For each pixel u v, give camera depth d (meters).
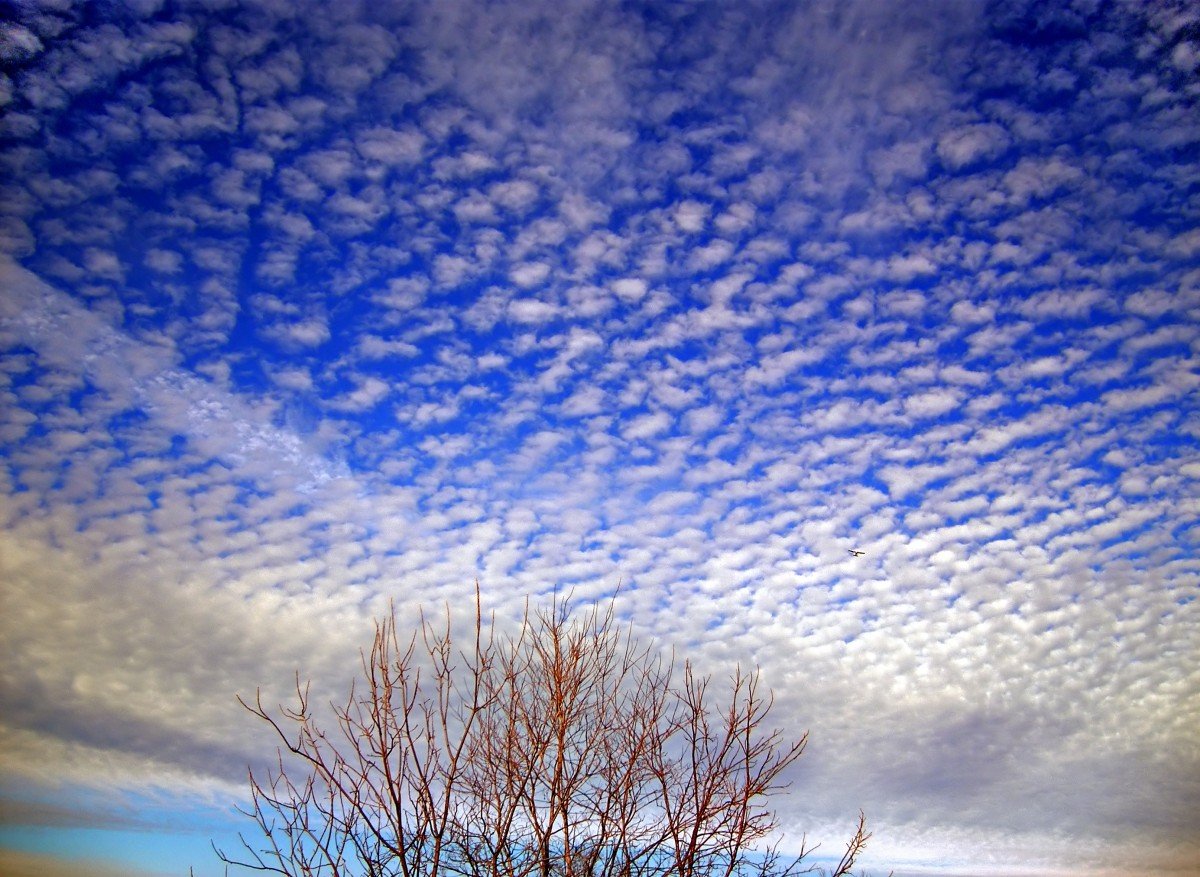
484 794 7.90
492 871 7.50
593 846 7.88
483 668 8.36
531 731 8.12
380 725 7.64
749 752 8.34
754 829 8.04
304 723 7.61
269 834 7.20
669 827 8.00
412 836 7.38
